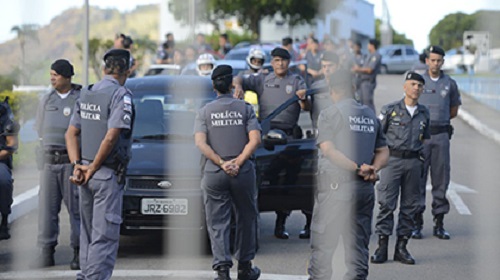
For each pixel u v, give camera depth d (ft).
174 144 43.21
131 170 40.42
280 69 46.39
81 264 34.65
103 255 33.45
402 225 41.81
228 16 224.74
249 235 36.45
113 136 33.12
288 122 44.50
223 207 35.83
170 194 40.01
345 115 32.96
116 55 34.32
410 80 41.60
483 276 38.24
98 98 33.73
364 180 33.12
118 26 152.87
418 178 41.63
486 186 36.11
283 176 43.37
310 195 43.65
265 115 46.55
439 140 47.42
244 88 46.85
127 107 33.53
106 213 33.50
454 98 47.96
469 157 79.36
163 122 45.24
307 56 92.68
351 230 33.35
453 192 61.72
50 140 39.24
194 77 46.60
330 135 32.89
